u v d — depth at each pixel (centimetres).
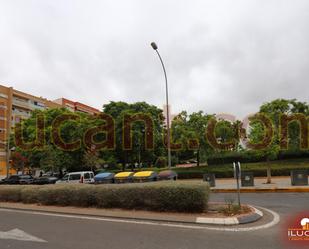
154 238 748
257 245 670
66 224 947
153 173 2275
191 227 859
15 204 1409
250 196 1563
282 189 1728
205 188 1046
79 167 4044
